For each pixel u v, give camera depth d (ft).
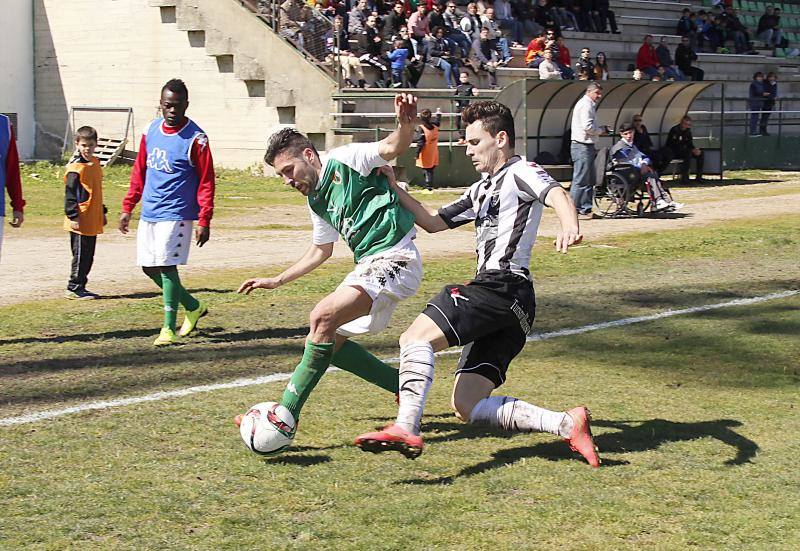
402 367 24.21
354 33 126.31
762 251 64.13
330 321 24.82
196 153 38.22
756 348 37.96
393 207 25.75
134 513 21.88
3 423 28.35
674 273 55.88
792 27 208.13
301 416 29.09
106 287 51.98
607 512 22.07
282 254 63.72
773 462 25.34
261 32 122.52
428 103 122.62
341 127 117.50
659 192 84.28
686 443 26.78
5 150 38.68
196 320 40.16
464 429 28.19
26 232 74.13
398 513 21.97
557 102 106.73
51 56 143.13
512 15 152.87
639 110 116.06
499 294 24.86
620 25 171.94
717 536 20.88
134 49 135.23
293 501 22.65
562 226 23.61
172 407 30.04
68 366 35.24
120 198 100.83
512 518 21.74
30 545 20.26
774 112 146.72
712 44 175.83
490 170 25.41
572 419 24.84
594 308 45.80
